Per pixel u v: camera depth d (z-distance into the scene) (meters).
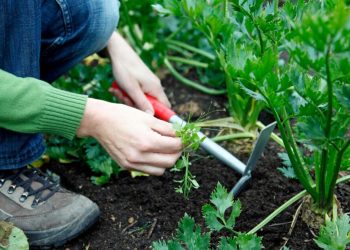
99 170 1.61
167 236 1.42
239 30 1.43
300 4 1.23
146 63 2.00
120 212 1.51
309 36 0.93
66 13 1.43
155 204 1.51
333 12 0.91
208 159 1.66
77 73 1.90
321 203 1.36
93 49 1.54
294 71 1.15
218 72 2.00
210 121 1.76
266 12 1.34
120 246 1.41
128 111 1.24
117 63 1.54
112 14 1.49
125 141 1.23
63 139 1.70
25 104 1.22
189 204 1.51
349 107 1.06
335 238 1.20
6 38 1.31
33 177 1.44
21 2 1.28
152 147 1.22
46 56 1.52
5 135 1.33
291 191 1.52
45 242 1.40
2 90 1.21
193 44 2.18
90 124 1.24
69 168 1.68
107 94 1.72
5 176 1.42
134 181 1.61
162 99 1.57
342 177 1.43
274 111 1.21
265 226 1.41
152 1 1.41
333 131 1.13
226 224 1.25
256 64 1.12
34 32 1.33
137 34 2.25
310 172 1.55
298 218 1.42
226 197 1.27
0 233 1.35
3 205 1.41
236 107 1.71
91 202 1.43
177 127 1.25
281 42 1.26
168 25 2.23
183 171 1.62
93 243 1.42
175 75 2.06
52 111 1.22
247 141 1.71
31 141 1.38
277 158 1.65
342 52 0.94
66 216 1.39
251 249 1.20
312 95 1.12
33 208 1.40
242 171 1.46
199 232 1.25
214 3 1.40
